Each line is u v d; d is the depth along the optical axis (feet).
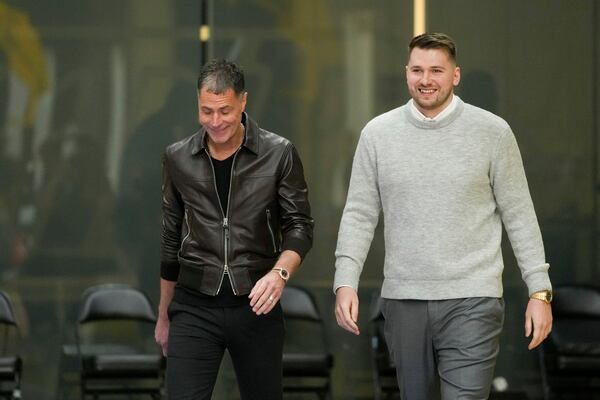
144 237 66.18
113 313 63.46
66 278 65.87
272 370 39.29
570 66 67.41
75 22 65.87
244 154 38.70
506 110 67.31
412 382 38.63
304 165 66.90
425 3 66.95
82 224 65.98
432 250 37.68
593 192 67.62
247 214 38.60
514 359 67.31
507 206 38.45
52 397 65.82
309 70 66.95
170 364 39.01
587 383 67.72
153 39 66.23
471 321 37.47
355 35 67.00
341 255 38.99
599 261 67.77
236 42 66.59
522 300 67.36
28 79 65.77
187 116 66.33
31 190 65.72
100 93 66.08
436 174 37.86
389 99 67.05
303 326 67.15
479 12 67.00
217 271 38.40
